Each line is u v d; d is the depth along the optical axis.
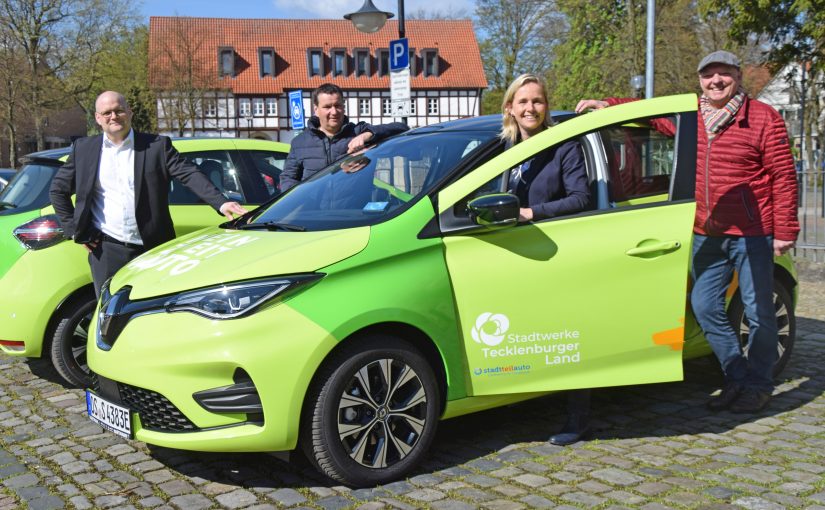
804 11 16.98
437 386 3.76
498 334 3.79
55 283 5.21
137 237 4.90
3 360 6.30
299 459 4.02
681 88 27.62
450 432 4.38
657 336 4.04
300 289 3.43
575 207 3.91
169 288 3.57
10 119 38.53
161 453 4.19
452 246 3.75
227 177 6.14
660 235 4.03
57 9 38.53
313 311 3.42
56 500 3.63
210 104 47.31
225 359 3.32
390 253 3.62
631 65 28.00
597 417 4.59
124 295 3.72
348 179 4.35
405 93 11.42
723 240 4.44
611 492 3.53
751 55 29.17
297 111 14.39
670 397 4.96
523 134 4.18
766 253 4.45
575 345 3.91
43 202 5.38
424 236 3.72
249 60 56.84
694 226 4.50
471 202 3.63
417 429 3.72
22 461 4.14
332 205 4.12
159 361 3.43
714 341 4.55
